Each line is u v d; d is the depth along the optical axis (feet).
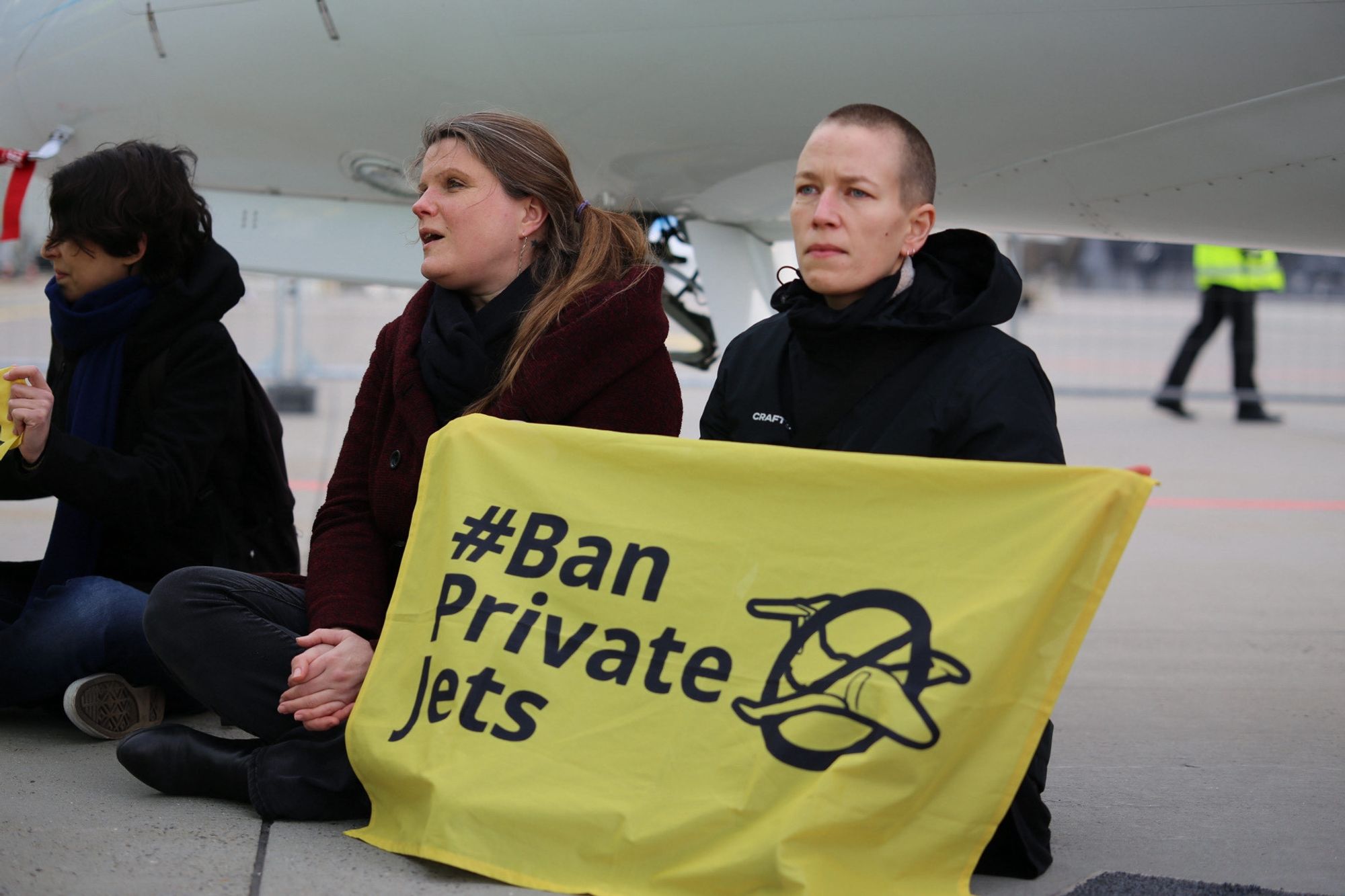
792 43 11.71
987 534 5.81
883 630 5.78
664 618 6.16
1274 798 7.96
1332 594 15.07
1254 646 12.49
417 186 8.01
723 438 7.25
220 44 12.59
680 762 5.80
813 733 5.64
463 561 6.59
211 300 8.64
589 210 7.72
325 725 6.73
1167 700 10.48
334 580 7.19
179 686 8.57
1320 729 9.65
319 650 6.79
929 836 5.59
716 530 6.27
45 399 7.76
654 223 13.91
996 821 5.59
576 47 12.05
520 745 6.07
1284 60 10.91
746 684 5.88
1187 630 13.17
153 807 6.97
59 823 6.66
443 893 5.79
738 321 14.01
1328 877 6.55
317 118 12.84
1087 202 12.89
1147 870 6.61
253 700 7.01
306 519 18.11
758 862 5.44
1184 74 11.21
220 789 7.08
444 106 12.57
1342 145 11.25
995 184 12.81
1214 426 30.60
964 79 11.64
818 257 6.50
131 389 8.58
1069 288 49.65
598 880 5.73
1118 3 10.98
